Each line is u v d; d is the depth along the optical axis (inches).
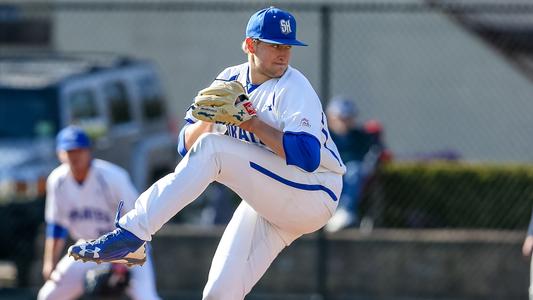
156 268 1633.9
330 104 1807.3
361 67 2508.6
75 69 1918.1
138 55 2738.7
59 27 2726.4
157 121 2126.0
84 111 1836.9
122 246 760.3
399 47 2496.3
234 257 830.5
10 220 1605.6
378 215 1729.8
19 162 1658.5
